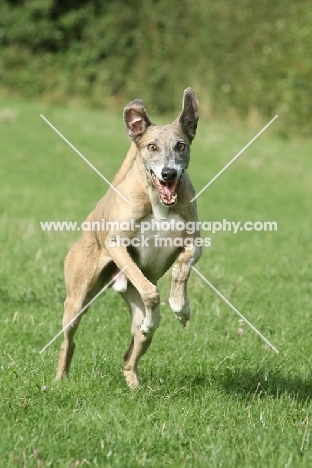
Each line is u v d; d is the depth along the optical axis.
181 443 6.86
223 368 9.20
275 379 8.80
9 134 28.73
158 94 35.81
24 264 13.98
